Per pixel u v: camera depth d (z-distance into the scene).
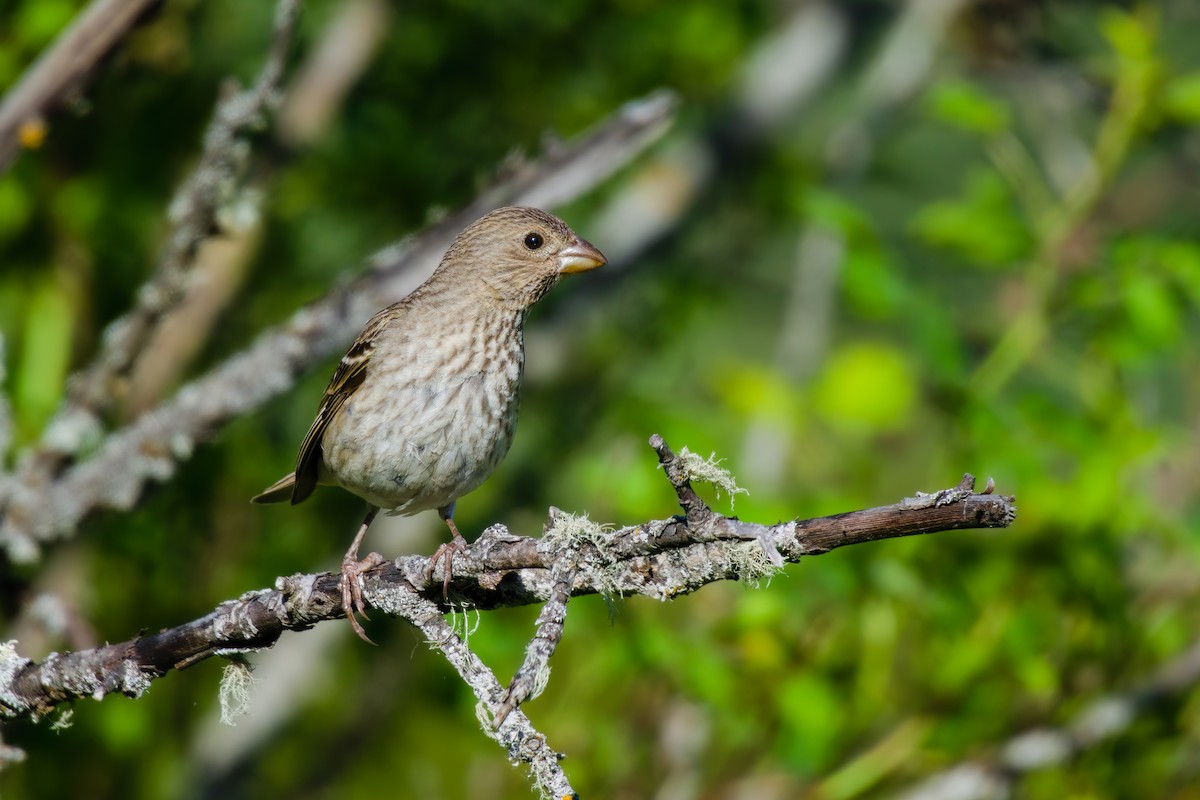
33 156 12.39
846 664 10.48
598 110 14.42
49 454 10.13
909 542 10.28
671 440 10.70
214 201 9.71
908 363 11.54
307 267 13.76
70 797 12.38
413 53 13.95
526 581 6.80
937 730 10.34
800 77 15.38
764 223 15.35
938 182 16.39
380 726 13.05
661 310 14.59
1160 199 14.50
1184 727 10.62
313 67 13.23
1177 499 11.74
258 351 10.38
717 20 14.90
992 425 10.40
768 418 11.33
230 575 12.97
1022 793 10.72
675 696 10.94
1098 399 10.88
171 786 12.73
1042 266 11.05
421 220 13.88
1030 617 10.18
